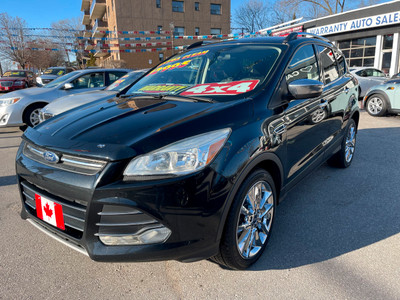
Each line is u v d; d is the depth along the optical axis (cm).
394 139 592
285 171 253
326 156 352
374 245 250
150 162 171
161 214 171
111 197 168
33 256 241
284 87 257
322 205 323
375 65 1720
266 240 239
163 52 3120
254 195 220
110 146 176
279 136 233
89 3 4644
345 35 1853
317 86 241
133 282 212
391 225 280
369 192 352
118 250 175
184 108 219
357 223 286
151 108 228
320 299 194
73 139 191
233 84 258
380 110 834
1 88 1803
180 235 177
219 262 216
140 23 2998
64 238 194
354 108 412
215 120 199
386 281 208
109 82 759
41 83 1484
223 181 185
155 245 175
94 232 175
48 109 503
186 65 314
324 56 352
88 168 176
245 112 216
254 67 270
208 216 182
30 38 3350
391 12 1564
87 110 248
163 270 225
